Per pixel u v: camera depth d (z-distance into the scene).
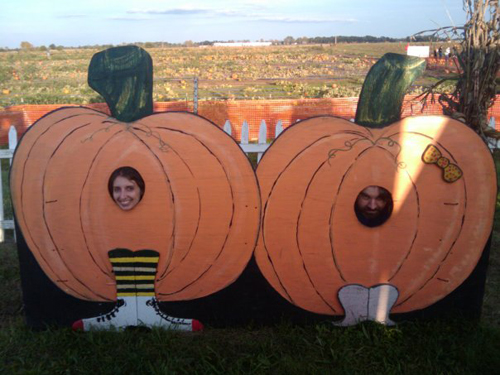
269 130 12.25
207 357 3.16
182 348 3.28
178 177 3.23
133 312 3.44
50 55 53.56
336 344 3.31
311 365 3.11
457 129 3.23
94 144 3.19
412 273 3.42
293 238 3.34
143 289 3.39
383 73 3.21
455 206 3.31
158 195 3.24
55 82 25.91
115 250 3.31
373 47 62.22
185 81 24.55
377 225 3.32
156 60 42.28
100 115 3.22
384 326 3.46
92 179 3.21
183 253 3.34
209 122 3.23
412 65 3.20
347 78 24.59
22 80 27.66
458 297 3.49
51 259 3.34
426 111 11.50
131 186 3.21
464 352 3.20
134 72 3.18
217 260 3.37
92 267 3.35
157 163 3.21
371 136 3.25
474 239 3.37
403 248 3.37
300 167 3.26
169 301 3.43
